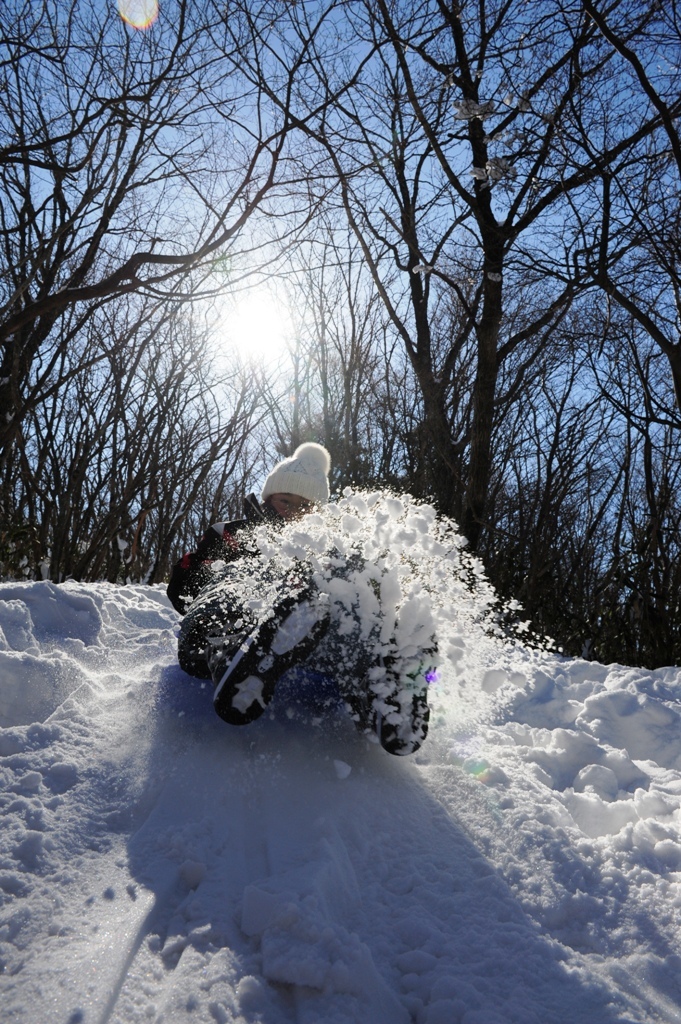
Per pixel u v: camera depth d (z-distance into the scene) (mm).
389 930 2041
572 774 3324
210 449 12266
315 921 1884
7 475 9656
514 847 2492
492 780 2979
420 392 9953
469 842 2520
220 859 2217
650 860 2475
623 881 2346
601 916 2197
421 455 9531
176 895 2086
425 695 2908
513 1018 1739
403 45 7359
